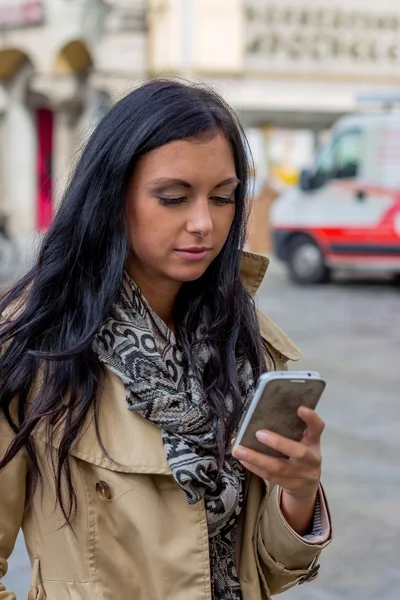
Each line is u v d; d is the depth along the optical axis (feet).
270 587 6.28
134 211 5.65
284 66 79.46
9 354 5.77
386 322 40.04
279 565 6.02
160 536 5.62
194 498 5.58
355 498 17.78
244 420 5.12
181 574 5.64
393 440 21.53
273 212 53.11
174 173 5.48
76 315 5.75
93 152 5.65
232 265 6.23
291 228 52.21
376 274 58.49
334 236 50.67
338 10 79.61
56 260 5.78
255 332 6.37
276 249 53.31
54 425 5.68
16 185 88.12
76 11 79.30
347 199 49.98
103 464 5.59
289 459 5.21
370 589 14.08
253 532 6.10
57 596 5.80
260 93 79.10
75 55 81.20
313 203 51.31
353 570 14.75
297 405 5.06
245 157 5.89
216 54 77.46
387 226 48.75
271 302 45.96
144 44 79.46
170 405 5.62
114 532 5.64
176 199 5.55
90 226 5.66
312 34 79.56
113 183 5.58
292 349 6.70
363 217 49.55
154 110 5.50
